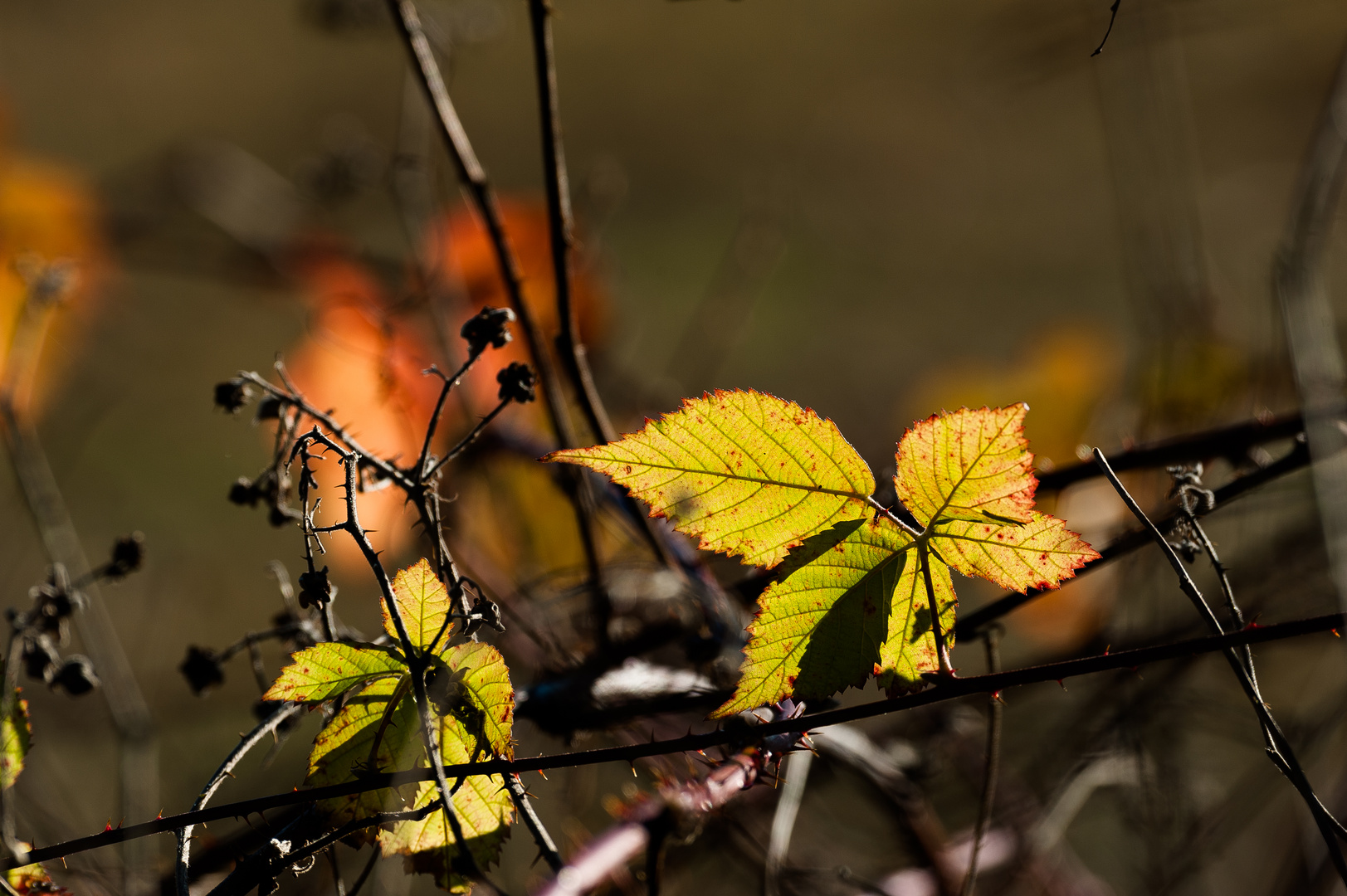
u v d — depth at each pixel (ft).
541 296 4.92
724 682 3.59
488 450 4.05
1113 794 4.65
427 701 3.32
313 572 3.36
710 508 3.33
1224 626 4.01
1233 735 4.16
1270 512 4.57
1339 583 3.54
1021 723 4.83
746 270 6.95
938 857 3.83
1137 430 4.84
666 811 3.37
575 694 3.57
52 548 3.97
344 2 5.72
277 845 3.32
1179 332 5.28
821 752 3.76
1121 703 4.04
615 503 3.77
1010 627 5.17
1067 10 6.03
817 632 3.32
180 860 3.33
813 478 3.33
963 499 3.33
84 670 3.55
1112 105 5.95
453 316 4.88
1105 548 3.51
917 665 3.33
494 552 4.04
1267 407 4.61
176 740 5.35
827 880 3.84
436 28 5.69
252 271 6.90
